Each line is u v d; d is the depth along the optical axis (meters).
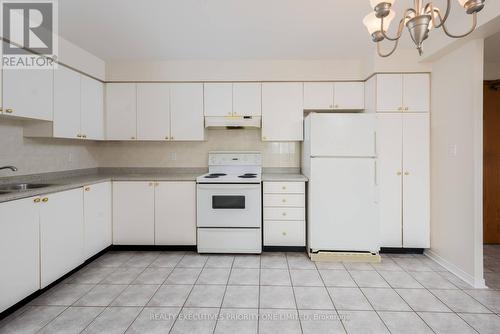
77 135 2.76
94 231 2.69
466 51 2.32
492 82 3.29
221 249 2.92
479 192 2.24
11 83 2.01
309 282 2.30
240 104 3.22
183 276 2.42
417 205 2.87
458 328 1.70
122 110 3.23
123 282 2.30
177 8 2.03
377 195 2.74
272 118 3.21
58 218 2.19
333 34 2.48
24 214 1.87
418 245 2.88
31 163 2.54
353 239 2.77
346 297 2.06
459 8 2.05
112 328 1.70
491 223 3.37
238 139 3.54
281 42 2.65
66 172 2.98
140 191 2.99
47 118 2.36
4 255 1.73
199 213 2.93
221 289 2.18
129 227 3.00
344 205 2.77
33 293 2.00
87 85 2.92
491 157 3.35
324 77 3.13
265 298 2.05
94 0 1.91
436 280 2.34
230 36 2.51
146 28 2.35
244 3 1.97
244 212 2.90
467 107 2.32
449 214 2.56
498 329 1.69
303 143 3.31
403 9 2.05
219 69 3.15
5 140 2.29
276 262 2.73
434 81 2.77
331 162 2.77
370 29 1.56
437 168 2.74
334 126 2.76
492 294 2.11
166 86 3.22
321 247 2.79
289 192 2.94
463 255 2.38
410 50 2.82
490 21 1.91
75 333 1.65
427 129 2.86
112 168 3.55
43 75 2.31
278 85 3.21
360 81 3.18
